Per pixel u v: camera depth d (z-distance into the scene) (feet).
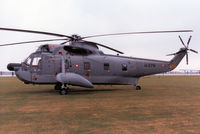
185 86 54.49
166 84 64.34
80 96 31.71
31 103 24.12
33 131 12.48
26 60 36.88
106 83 43.45
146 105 22.66
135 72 46.34
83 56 40.98
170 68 50.11
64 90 34.37
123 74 45.03
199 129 12.93
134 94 34.71
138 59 47.65
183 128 13.16
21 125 13.94
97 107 21.33
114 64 44.04
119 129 12.92
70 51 39.91
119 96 31.71
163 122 14.80
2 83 70.49
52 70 37.55
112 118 16.10
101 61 42.57
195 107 21.34
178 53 50.88
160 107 21.35
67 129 12.92
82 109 20.12
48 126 13.66
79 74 39.78
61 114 17.67
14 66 35.73
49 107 21.31
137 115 17.24
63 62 36.58
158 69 48.70
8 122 14.80
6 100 26.86
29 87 52.65
